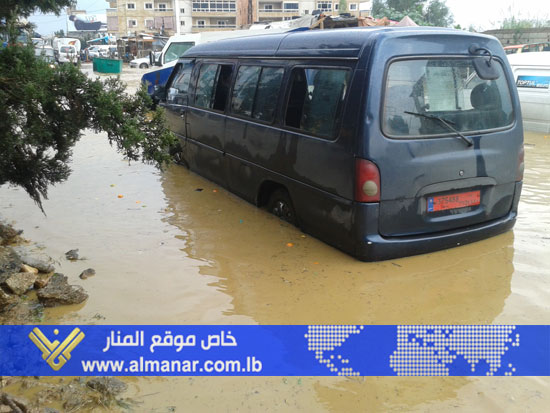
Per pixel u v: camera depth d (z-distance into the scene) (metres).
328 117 4.77
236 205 6.54
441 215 4.82
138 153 4.67
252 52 6.27
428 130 4.57
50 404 3.04
